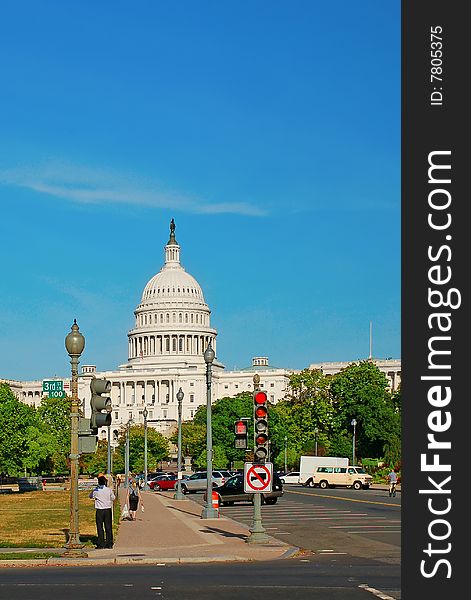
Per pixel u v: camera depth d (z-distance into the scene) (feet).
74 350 104.78
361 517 174.40
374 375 551.18
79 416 104.99
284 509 207.41
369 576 84.02
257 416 118.62
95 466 606.55
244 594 71.61
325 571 88.79
